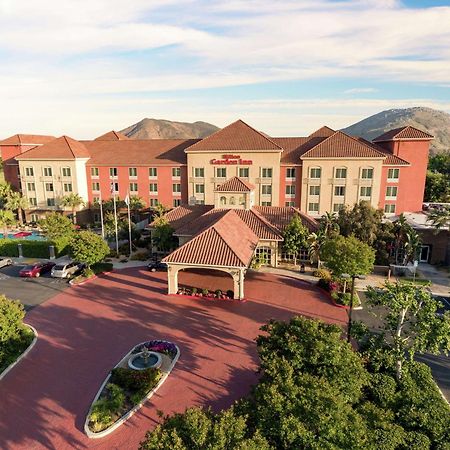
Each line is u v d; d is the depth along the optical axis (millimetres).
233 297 32750
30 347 24500
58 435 16953
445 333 18688
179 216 48062
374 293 21547
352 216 40906
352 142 55906
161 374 21328
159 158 64750
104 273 40281
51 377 21391
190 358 23391
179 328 27484
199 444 10695
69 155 64250
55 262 43719
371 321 28656
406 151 55688
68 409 18688
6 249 46875
